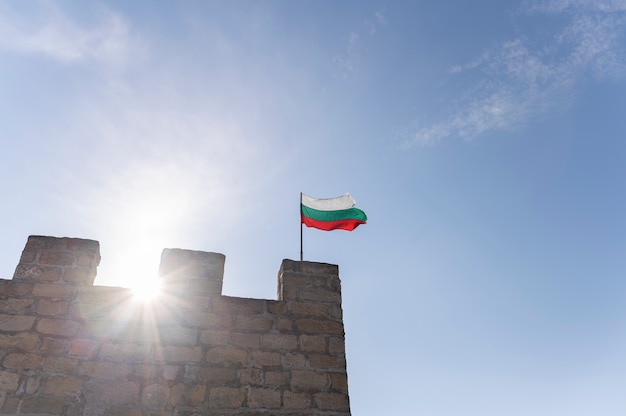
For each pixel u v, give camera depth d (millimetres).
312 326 4547
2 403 3559
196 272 4578
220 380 4031
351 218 6453
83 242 4465
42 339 3891
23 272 4176
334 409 4137
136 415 3723
